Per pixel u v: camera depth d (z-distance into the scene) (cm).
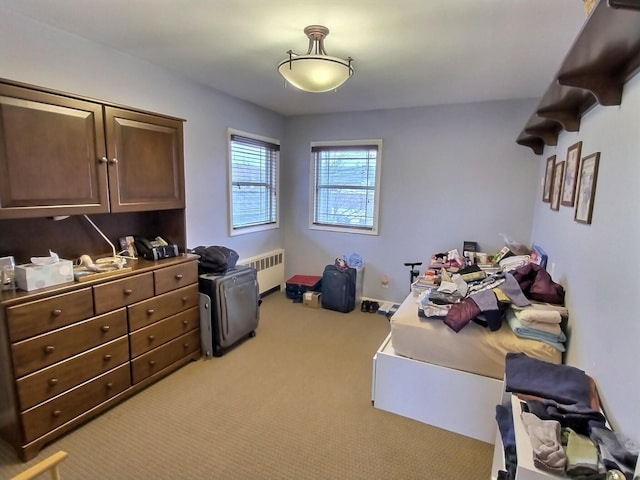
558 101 195
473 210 384
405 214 416
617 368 132
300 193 471
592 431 120
